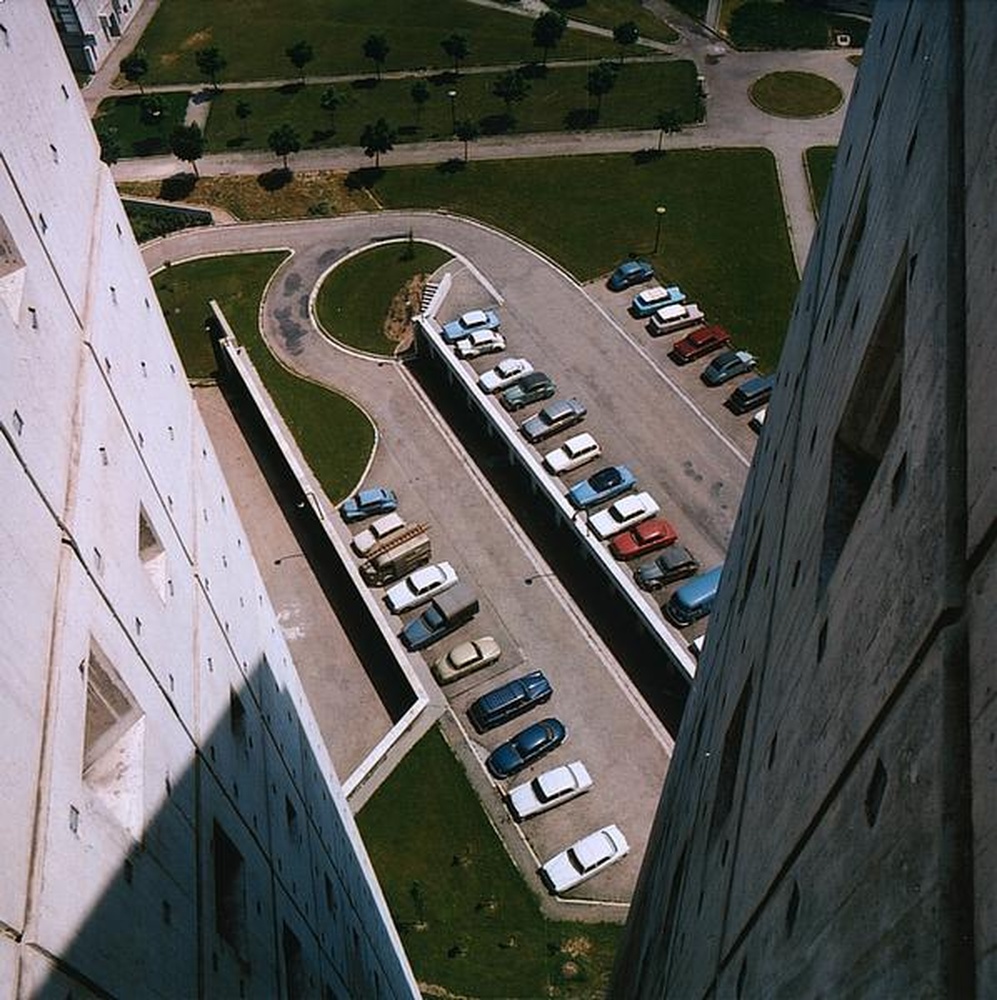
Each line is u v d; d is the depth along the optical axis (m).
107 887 11.39
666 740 42.06
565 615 46.62
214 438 57.03
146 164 76.19
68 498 12.53
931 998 5.76
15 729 9.94
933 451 7.27
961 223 7.73
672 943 17.25
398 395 57.81
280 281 64.88
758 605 15.39
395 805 40.16
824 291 15.17
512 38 86.94
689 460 52.50
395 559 48.00
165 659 15.40
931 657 6.64
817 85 80.88
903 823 6.60
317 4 92.62
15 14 13.83
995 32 7.57
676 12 89.62
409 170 73.62
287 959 19.56
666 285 63.66
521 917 37.03
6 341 11.48
